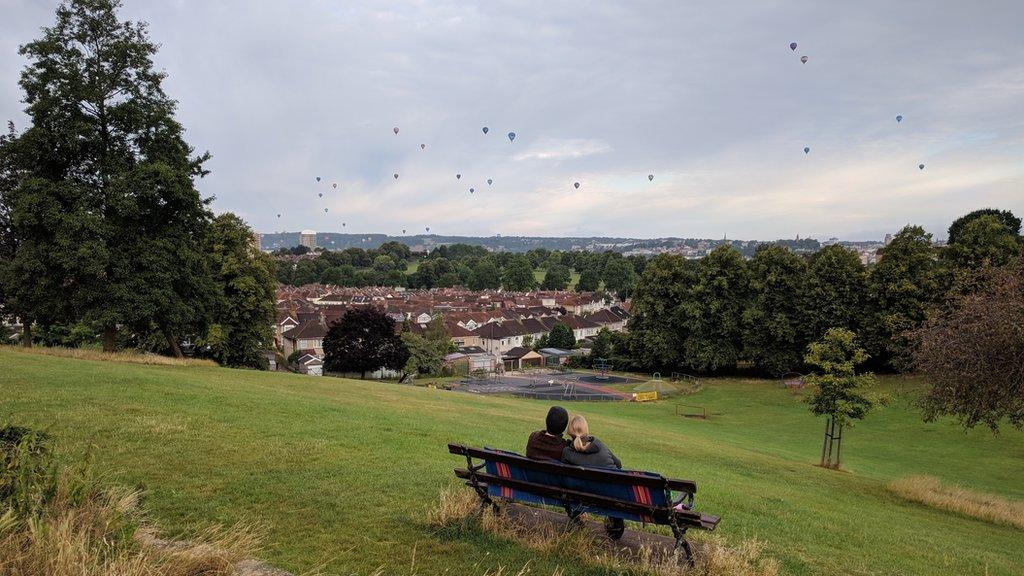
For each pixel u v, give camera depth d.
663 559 5.95
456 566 5.66
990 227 51.62
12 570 4.06
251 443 10.90
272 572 4.97
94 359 28.20
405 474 9.47
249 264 46.69
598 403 53.12
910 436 38.31
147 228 31.31
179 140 32.94
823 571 7.31
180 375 24.08
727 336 64.50
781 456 27.81
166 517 6.64
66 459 8.60
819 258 58.34
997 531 15.02
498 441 15.77
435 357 81.75
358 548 6.02
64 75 28.81
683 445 23.08
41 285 28.41
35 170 29.16
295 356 98.62
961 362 17.48
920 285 52.38
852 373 25.09
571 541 6.27
